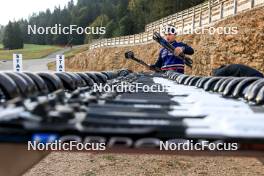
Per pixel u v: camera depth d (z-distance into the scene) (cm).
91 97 152
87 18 10031
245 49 1873
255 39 1819
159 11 6931
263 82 192
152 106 148
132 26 7675
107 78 450
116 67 5038
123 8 8362
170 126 101
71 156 615
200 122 107
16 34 10556
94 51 6144
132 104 153
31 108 109
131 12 8088
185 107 145
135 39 4803
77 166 548
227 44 2027
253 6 1959
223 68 553
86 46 9000
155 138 94
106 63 5362
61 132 93
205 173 512
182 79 399
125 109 132
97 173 511
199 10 2850
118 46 5341
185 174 511
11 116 100
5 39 10562
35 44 11319
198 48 2456
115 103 155
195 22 2939
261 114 122
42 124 96
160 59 993
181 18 3353
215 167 546
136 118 111
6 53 9212
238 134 93
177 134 96
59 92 162
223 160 593
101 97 172
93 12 10019
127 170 529
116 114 117
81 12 10125
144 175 503
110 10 9469
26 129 93
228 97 213
